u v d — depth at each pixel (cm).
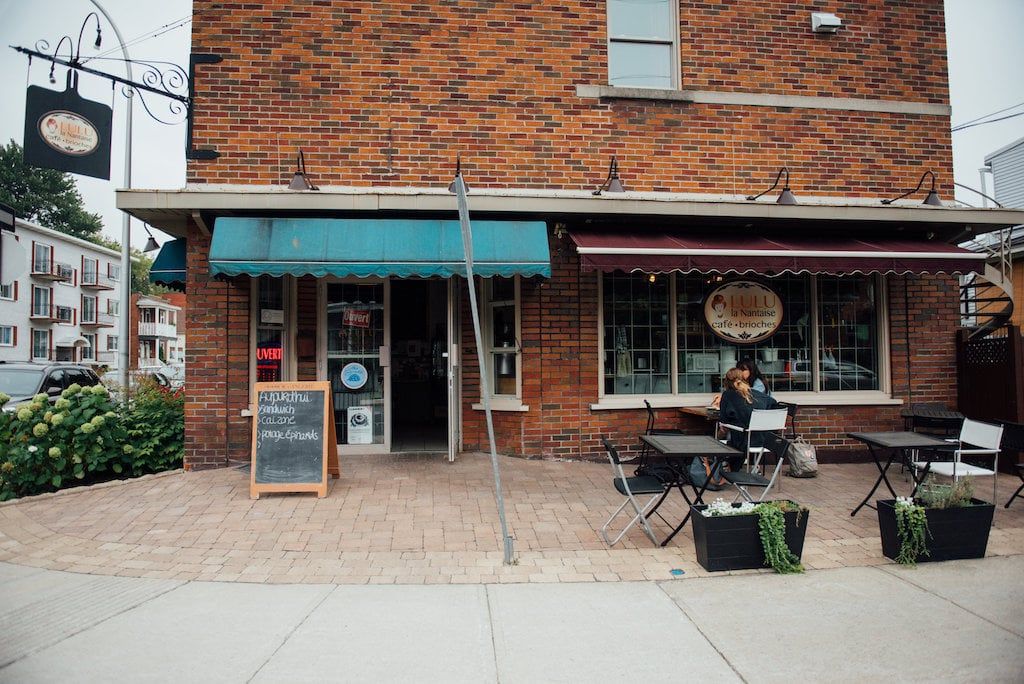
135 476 774
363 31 807
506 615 409
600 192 808
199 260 785
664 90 847
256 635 381
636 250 727
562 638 377
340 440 863
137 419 802
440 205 752
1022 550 527
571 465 812
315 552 525
